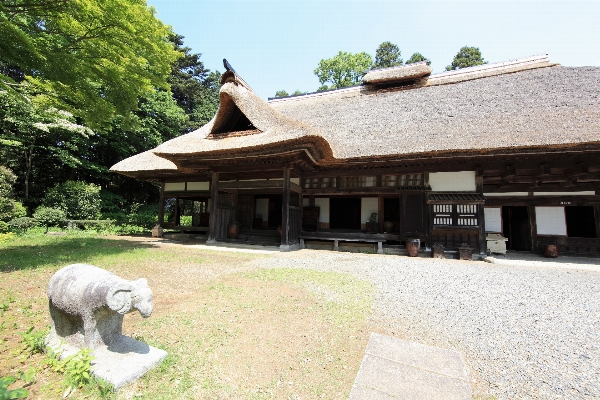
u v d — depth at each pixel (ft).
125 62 23.76
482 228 28.81
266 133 28.89
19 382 6.96
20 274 16.33
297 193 36.35
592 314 12.52
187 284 15.75
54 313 8.69
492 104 31.86
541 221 31.89
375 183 33.35
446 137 27.71
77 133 53.11
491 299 14.40
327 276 18.01
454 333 10.67
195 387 7.09
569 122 24.91
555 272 21.03
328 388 7.30
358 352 9.12
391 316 12.09
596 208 30.37
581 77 32.04
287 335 9.99
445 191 30.42
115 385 6.74
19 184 52.85
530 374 8.13
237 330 10.17
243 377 7.58
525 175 30.22
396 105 38.45
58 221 44.45
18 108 41.81
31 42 19.11
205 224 48.11
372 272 19.93
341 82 105.09
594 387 7.53
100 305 7.48
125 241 34.19
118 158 68.33
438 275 19.36
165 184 45.60
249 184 32.78
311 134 24.44
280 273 18.48
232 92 31.71
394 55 108.37
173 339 9.37
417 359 8.75
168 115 69.62
